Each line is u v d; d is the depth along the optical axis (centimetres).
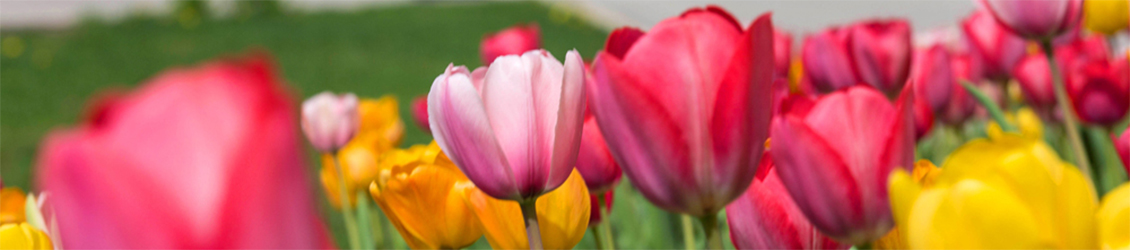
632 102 53
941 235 42
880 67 116
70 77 998
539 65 55
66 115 758
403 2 1639
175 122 27
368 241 127
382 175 76
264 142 28
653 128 53
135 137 27
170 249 29
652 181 54
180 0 1416
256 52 27
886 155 54
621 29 56
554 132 54
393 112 224
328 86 890
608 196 84
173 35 1294
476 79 58
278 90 28
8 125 731
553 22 1319
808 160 54
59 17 1462
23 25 1397
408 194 71
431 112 55
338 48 1144
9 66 1066
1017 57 174
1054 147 178
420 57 1056
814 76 127
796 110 55
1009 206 42
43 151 28
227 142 28
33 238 60
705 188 54
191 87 27
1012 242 42
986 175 43
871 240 55
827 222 54
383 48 1130
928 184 54
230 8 1478
